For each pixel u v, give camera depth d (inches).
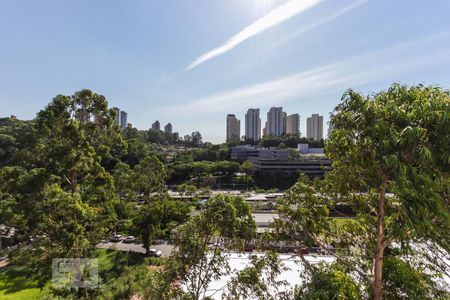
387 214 244.2
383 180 205.3
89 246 557.6
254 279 297.4
